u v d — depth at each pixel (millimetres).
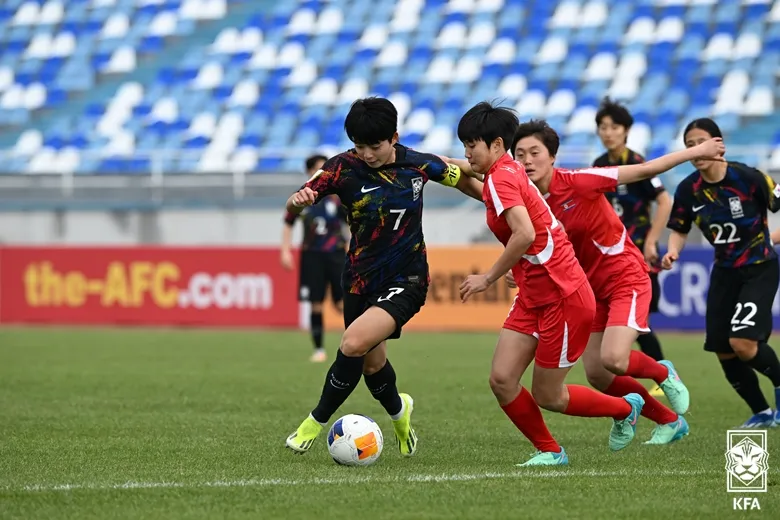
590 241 23203
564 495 17641
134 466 20625
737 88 76000
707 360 43500
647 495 17672
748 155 63562
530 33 84875
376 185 20594
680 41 80750
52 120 87125
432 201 64812
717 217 26094
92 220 70062
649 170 22016
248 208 67062
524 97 79438
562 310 20000
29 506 16828
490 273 19484
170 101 86375
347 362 20562
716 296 26703
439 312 59000
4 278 65250
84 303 63938
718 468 20469
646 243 31812
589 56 81562
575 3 85875
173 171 69375
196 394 33531
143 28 94000
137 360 44375
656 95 76812
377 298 21078
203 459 21469
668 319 55062
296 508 16625
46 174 71500
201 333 58188
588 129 75438
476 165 19906
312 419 21234
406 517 16000
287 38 89875
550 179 22672
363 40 88125
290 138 80438
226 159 78000
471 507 16703
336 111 82062
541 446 21062
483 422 27531
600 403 21500
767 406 27125
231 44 90812
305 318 60312
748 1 81750
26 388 35125
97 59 92250
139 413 29125
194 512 16359
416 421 27750
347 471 20031
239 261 61188
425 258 21422
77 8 97188
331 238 44312
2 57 94375
